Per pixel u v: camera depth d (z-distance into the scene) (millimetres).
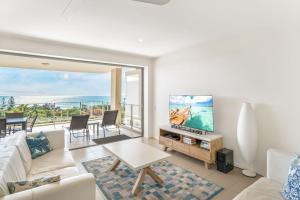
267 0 1926
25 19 2379
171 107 3986
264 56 2684
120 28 2717
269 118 2645
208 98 3180
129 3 1965
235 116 3068
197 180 2590
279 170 1810
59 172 2041
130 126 6324
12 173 1553
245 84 2920
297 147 2373
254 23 2553
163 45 3689
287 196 1467
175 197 2172
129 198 2156
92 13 2207
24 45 3184
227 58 3166
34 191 1222
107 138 4961
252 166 2844
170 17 2332
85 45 3627
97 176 2709
